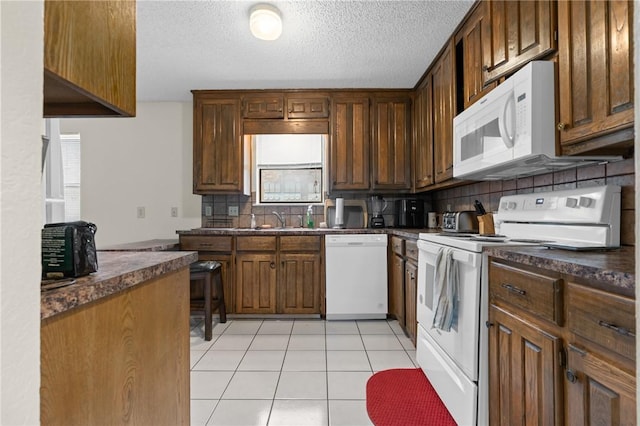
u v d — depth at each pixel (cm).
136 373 84
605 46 112
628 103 104
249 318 322
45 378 56
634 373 73
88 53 70
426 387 191
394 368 214
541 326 106
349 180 337
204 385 194
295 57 269
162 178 369
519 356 117
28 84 42
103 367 72
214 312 327
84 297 64
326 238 312
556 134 139
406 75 304
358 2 202
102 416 71
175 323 107
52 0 60
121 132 368
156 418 94
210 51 260
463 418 146
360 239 313
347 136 337
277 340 264
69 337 62
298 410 170
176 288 108
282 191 375
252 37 240
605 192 135
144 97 356
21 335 40
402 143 337
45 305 55
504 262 129
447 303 156
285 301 315
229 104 337
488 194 249
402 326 278
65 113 92
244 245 316
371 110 338
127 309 81
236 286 316
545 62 139
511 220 194
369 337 270
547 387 101
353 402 177
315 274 316
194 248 316
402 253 275
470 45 209
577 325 91
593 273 83
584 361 88
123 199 367
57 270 71
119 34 82
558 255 108
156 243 300
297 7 206
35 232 43
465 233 227
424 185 305
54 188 174
